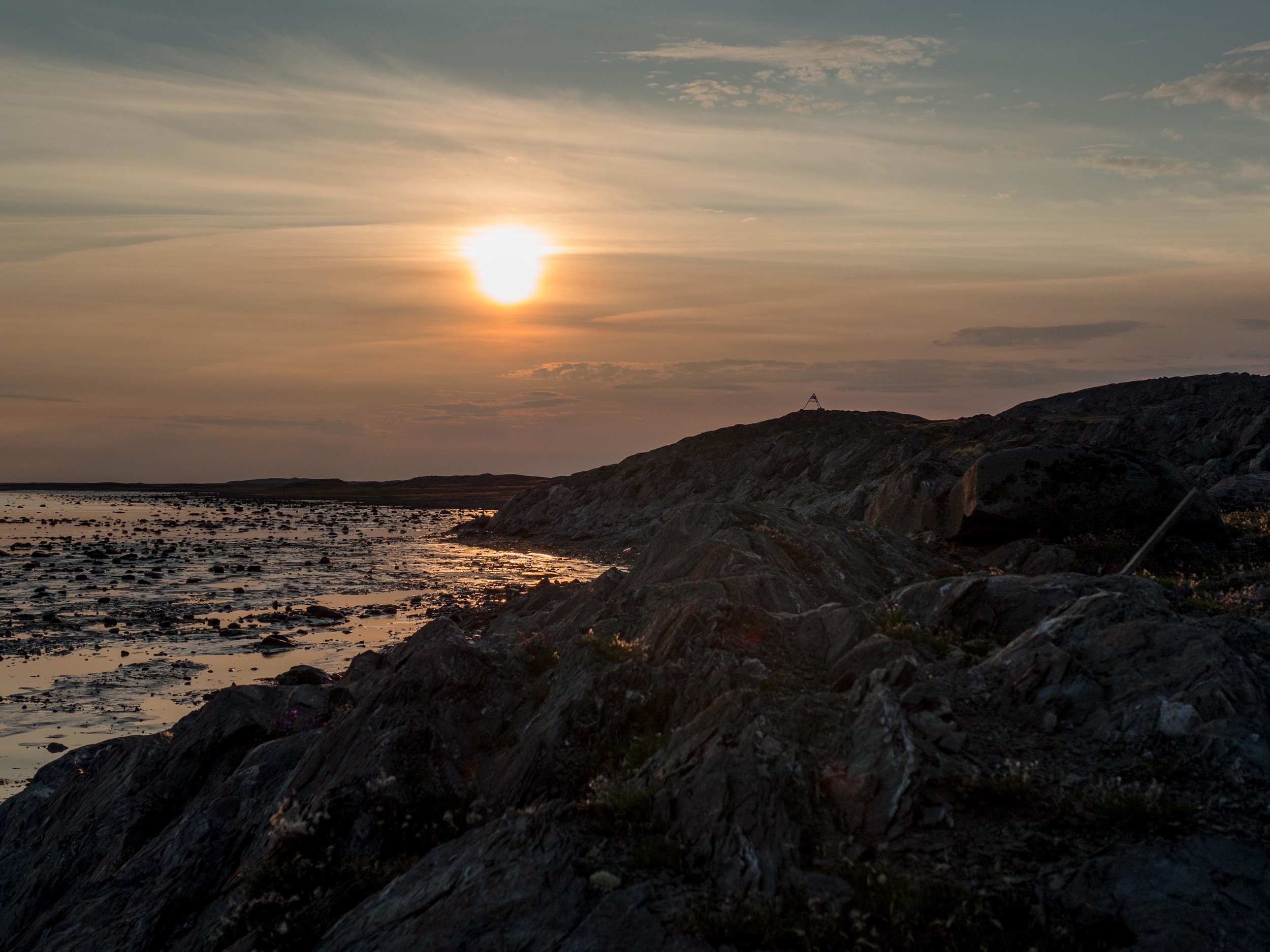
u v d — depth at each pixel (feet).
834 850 28.07
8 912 44.21
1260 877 24.11
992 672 37.76
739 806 29.17
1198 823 26.61
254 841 39.42
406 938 27.48
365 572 201.05
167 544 272.51
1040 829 27.55
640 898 26.48
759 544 61.62
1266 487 101.14
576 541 279.49
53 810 51.49
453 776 38.96
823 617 44.96
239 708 52.65
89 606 146.00
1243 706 31.55
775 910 25.44
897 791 29.55
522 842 30.01
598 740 38.04
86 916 38.88
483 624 97.96
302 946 30.55
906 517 96.89
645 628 49.57
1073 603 41.55
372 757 39.40
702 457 306.55
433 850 32.94
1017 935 23.84
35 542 279.28
